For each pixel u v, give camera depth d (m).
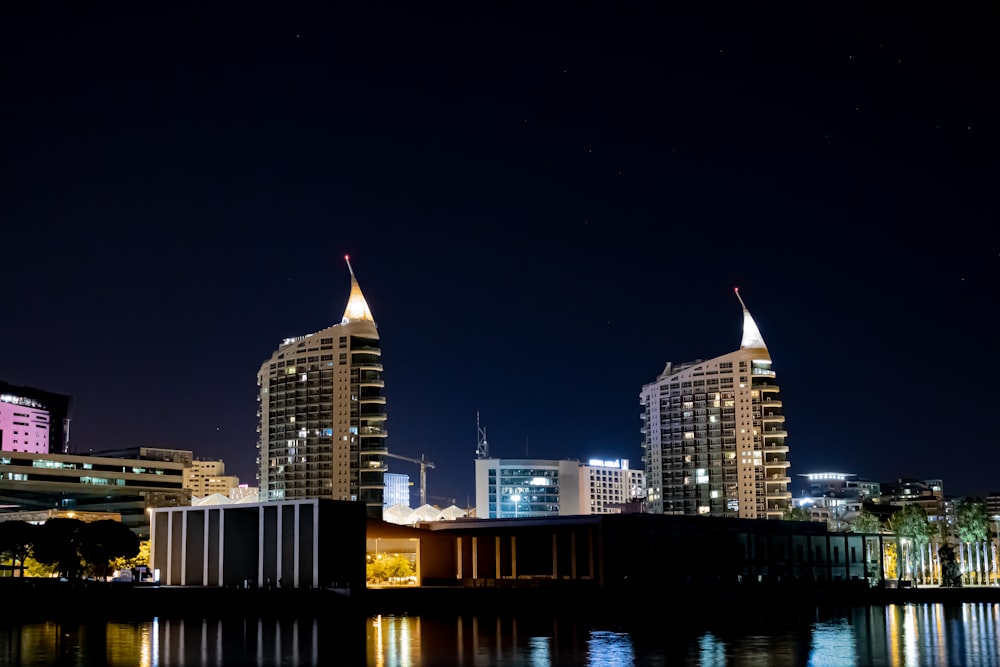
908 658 108.44
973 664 103.88
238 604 163.12
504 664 101.50
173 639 122.56
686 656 108.81
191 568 197.38
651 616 167.75
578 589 195.00
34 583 164.62
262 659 103.88
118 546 186.75
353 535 180.62
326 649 112.50
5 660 102.75
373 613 170.25
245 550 193.25
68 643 117.75
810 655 110.75
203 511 197.88
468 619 158.75
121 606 157.00
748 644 121.56
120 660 102.81
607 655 109.31
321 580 174.50
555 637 128.50
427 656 107.25
